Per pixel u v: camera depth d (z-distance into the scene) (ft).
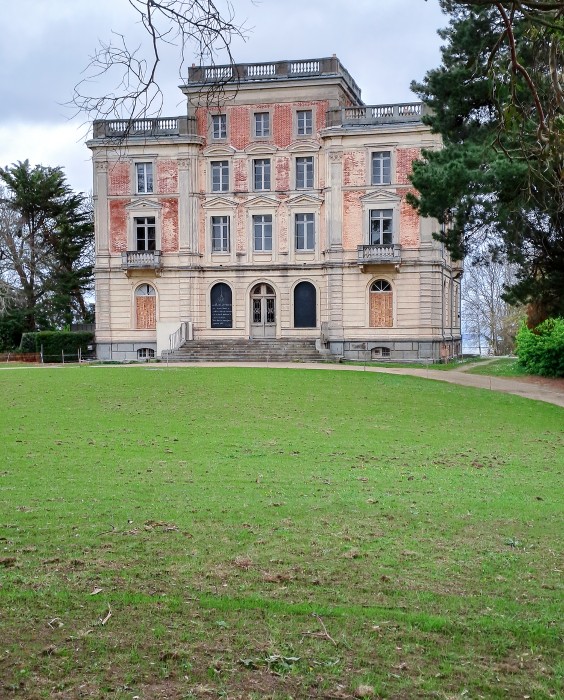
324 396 85.20
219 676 18.78
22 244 180.34
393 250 146.72
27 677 18.48
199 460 49.62
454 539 31.58
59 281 184.44
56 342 162.30
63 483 41.04
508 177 63.77
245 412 73.72
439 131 89.92
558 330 119.96
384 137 148.05
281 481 43.06
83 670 18.92
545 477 48.06
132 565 27.07
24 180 179.22
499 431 69.46
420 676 19.02
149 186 157.79
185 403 77.97
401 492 40.98
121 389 86.43
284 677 18.81
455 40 76.33
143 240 158.30
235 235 156.35
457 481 45.19
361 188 149.48
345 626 21.84
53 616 22.09
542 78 47.29
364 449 56.70
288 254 154.81
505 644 20.92
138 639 20.67
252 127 154.81
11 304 182.91
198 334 157.99
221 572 26.45
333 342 151.64
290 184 153.79
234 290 156.76
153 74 24.30
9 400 77.10
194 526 32.40
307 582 25.61
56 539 30.12
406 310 149.48
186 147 155.43
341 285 151.23
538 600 24.43
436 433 66.54
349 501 38.01
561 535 32.73
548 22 28.09
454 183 76.59
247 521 33.45
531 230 85.56
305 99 152.66
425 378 110.52
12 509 34.83
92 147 155.53
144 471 45.16
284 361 145.69
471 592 25.07
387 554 28.96
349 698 17.93
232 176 155.74
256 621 22.06
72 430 60.80
